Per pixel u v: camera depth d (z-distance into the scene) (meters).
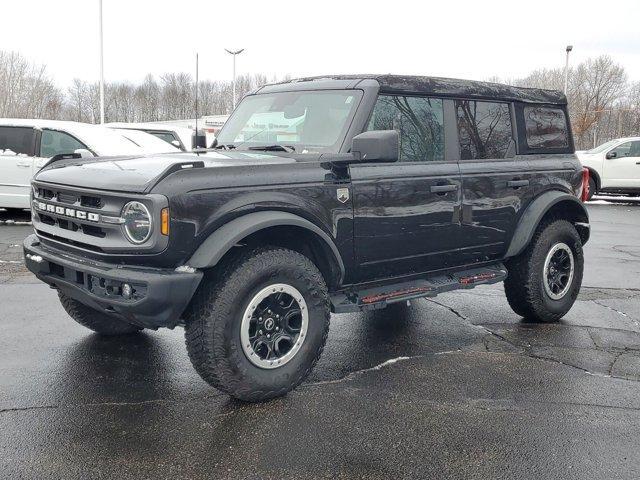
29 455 3.27
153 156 4.48
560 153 6.05
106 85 61.94
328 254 4.23
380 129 4.58
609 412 3.93
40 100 52.06
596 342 5.34
